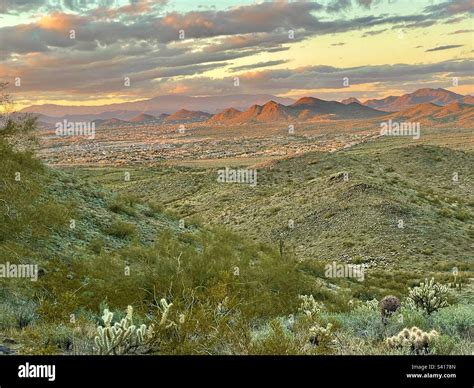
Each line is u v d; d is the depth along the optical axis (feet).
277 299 55.36
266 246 103.96
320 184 234.38
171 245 64.49
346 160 330.34
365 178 228.43
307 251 173.27
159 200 317.42
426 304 46.34
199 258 56.49
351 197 205.05
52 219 65.16
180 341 23.59
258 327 35.42
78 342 25.67
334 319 33.76
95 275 51.03
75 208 83.46
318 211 201.05
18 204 59.00
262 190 288.71
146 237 86.99
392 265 147.43
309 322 30.81
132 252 67.62
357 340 28.27
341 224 185.57
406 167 340.59
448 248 161.27
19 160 74.08
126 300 43.83
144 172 458.09
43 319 33.40
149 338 23.71
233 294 43.24
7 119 71.20
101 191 102.68
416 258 151.94
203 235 91.97
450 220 195.62
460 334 34.35
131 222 92.22
